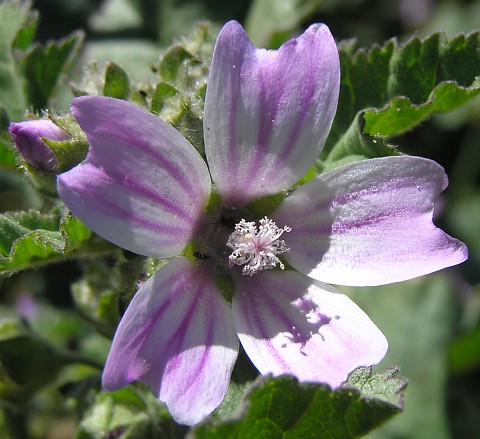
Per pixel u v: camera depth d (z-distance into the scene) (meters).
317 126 0.08
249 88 0.08
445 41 0.10
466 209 0.16
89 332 0.14
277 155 0.08
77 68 0.14
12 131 0.08
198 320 0.08
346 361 0.08
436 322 0.13
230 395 0.08
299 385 0.07
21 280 0.14
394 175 0.08
